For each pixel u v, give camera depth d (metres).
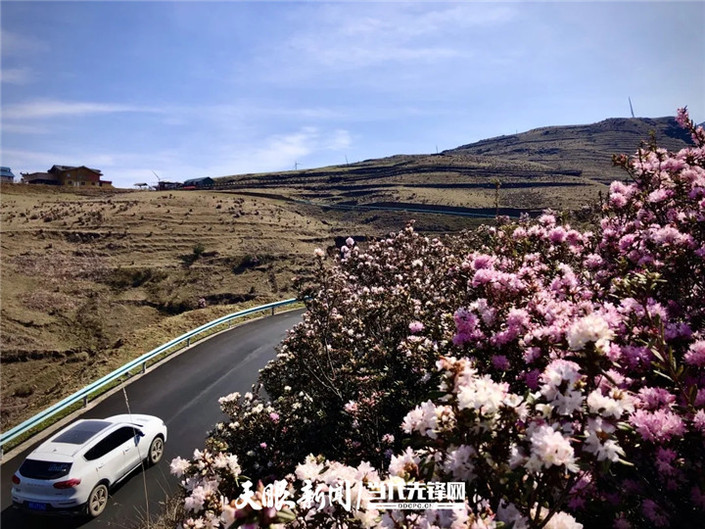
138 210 73.88
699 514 2.81
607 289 4.66
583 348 2.39
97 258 56.41
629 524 2.87
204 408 13.12
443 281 9.41
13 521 8.66
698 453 2.78
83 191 104.50
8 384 34.81
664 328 3.51
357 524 2.39
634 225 5.34
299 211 91.31
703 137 5.63
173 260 58.03
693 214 4.51
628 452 2.85
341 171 159.75
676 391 3.07
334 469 2.62
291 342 9.26
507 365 3.73
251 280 55.00
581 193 85.69
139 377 15.98
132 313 47.38
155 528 7.42
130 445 9.55
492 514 2.23
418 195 102.62
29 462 8.34
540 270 5.21
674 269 4.17
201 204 82.00
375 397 7.02
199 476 3.75
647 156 5.79
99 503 8.52
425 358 6.20
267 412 8.02
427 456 2.45
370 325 9.36
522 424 2.33
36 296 46.34
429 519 2.35
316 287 10.16
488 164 152.50
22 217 66.94
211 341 20.50
